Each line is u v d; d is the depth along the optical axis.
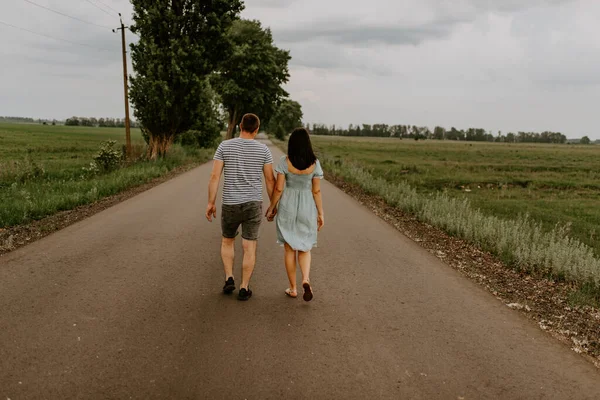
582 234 9.53
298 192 4.51
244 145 4.47
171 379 3.03
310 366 3.27
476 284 5.38
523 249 6.41
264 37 49.62
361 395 2.92
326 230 8.23
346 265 5.98
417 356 3.48
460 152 57.62
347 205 11.48
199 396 2.85
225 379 3.06
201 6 22.94
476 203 13.84
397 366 3.31
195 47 22.52
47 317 3.96
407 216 10.12
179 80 22.52
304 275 4.39
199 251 6.36
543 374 3.27
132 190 13.34
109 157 18.16
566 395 3.00
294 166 4.44
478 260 6.51
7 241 6.48
